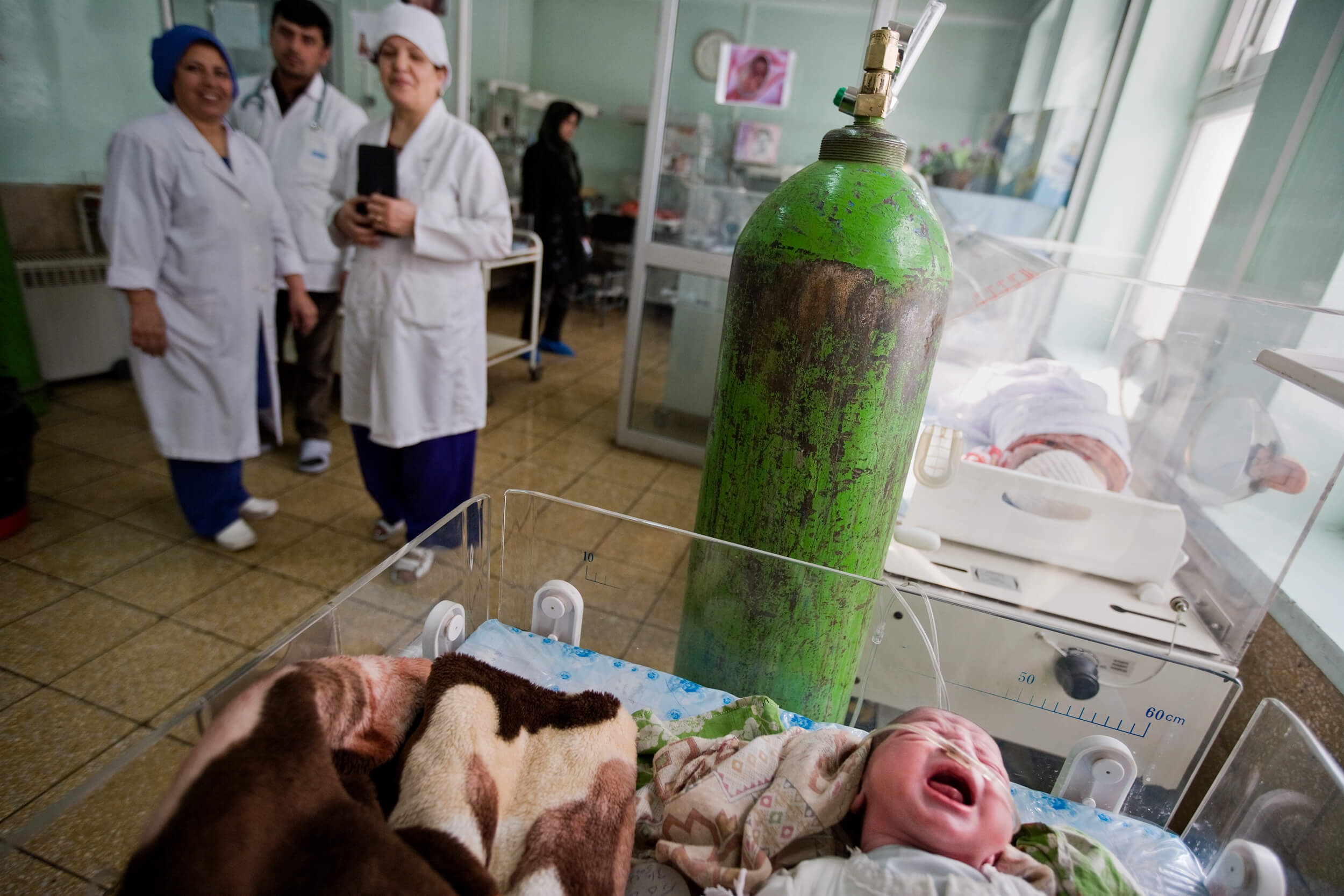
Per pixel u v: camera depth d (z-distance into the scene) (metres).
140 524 2.01
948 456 1.26
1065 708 1.02
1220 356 1.31
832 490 0.92
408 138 1.75
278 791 0.57
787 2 2.50
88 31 2.81
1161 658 0.95
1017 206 2.71
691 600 1.07
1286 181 1.53
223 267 1.72
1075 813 0.89
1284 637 1.23
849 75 2.54
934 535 1.27
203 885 0.51
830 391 0.86
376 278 1.73
